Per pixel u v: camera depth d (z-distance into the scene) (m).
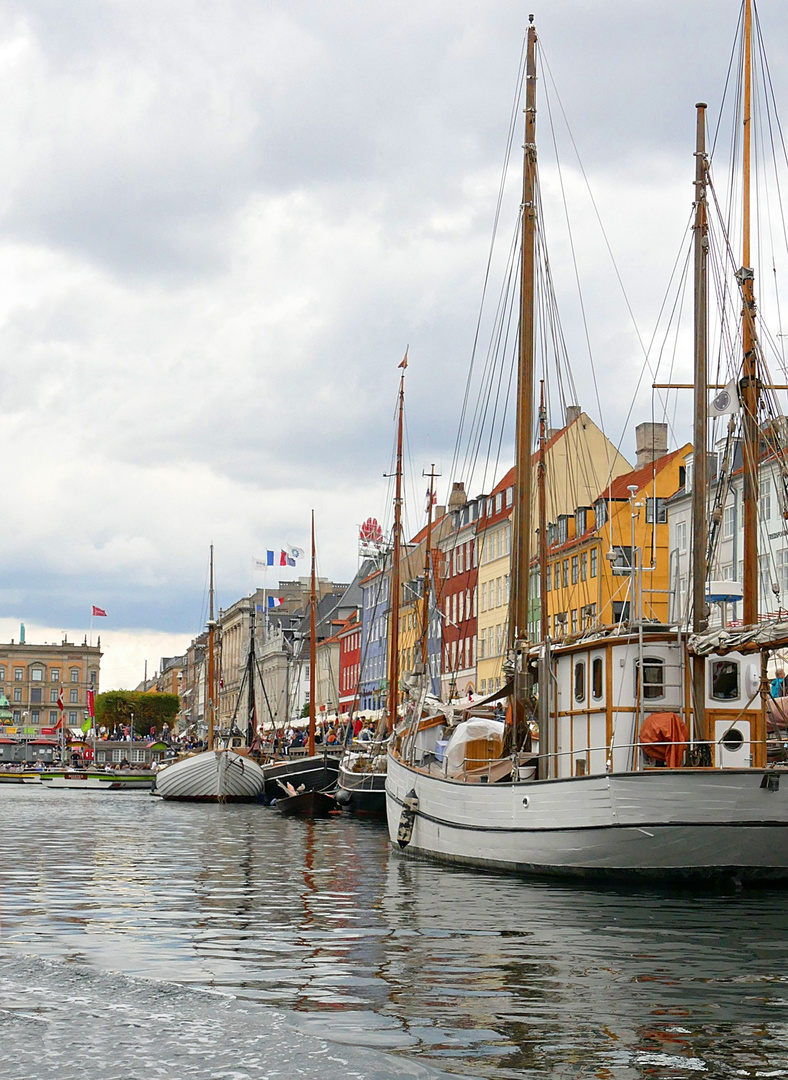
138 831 58.25
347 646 159.75
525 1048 14.51
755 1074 13.64
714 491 68.19
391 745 49.88
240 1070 12.06
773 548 61.78
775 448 34.47
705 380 33.94
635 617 33.75
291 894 29.95
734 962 20.03
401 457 73.12
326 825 63.00
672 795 27.98
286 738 109.12
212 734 101.25
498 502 106.00
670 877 28.64
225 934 23.06
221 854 43.50
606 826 28.78
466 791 34.44
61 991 15.58
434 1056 14.02
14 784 154.38
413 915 25.55
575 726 33.56
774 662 38.66
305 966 19.52
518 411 37.81
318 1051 12.79
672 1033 15.32
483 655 106.38
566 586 87.00
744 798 27.64
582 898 27.86
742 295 34.66
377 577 134.88
